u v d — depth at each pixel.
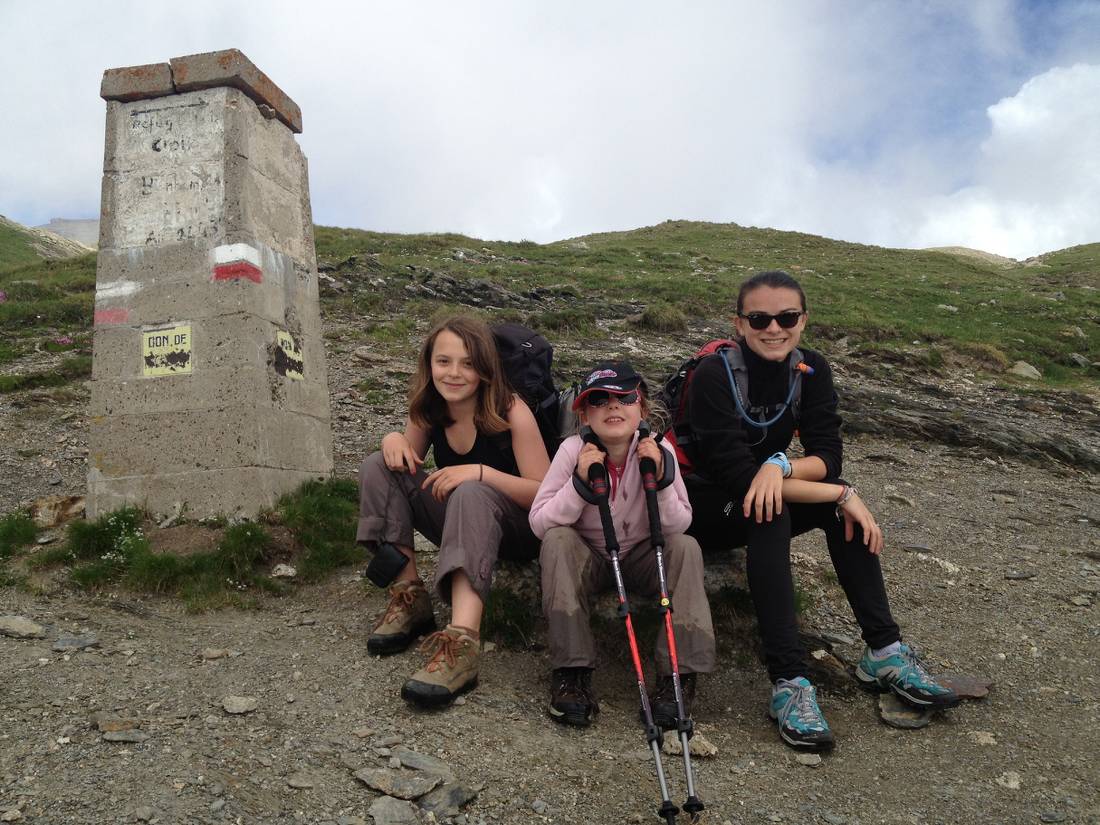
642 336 15.41
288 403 5.29
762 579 3.37
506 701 3.34
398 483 3.75
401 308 15.49
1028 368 16.78
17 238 72.50
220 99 5.06
